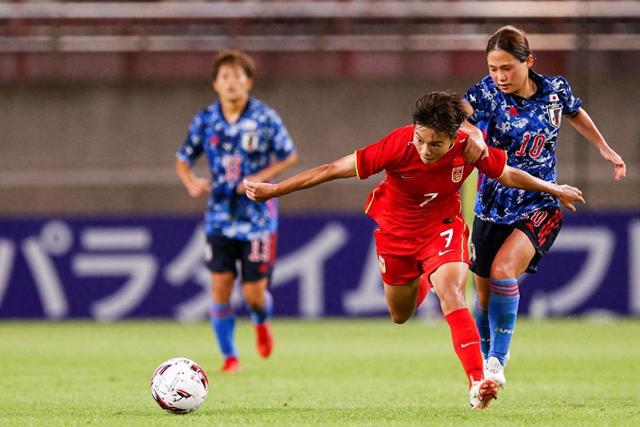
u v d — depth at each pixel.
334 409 22.20
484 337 24.72
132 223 52.66
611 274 51.81
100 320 52.62
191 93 61.72
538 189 21.12
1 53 64.06
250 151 32.25
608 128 60.16
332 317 52.34
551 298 52.09
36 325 51.28
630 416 20.31
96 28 64.88
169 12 65.12
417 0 66.00
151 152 61.44
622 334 45.50
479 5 63.97
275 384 28.59
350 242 52.38
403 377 30.56
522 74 21.88
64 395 26.11
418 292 23.03
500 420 19.50
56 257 52.78
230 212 32.19
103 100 61.62
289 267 52.47
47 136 61.62
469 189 48.91
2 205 60.94
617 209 58.44
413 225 21.33
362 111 61.25
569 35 62.44
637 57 61.25
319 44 64.06
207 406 23.06
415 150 20.52
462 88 62.06
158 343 42.56
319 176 20.77
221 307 32.16
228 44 64.38
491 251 23.52
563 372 31.78
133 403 23.98
